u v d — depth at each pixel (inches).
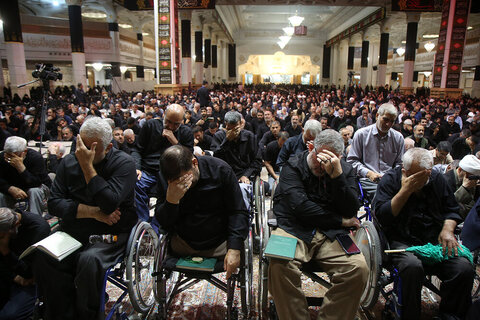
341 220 91.4
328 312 83.6
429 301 108.6
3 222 87.3
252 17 1300.4
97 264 85.0
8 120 341.1
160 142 146.9
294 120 245.0
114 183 90.2
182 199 89.0
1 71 663.8
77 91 555.2
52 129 314.7
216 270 87.7
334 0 789.2
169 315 100.4
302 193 93.1
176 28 540.1
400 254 90.8
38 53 850.8
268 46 1483.8
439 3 647.1
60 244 85.7
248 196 128.9
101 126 88.4
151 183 144.9
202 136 201.6
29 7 918.4
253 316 100.0
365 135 134.7
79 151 84.7
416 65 1339.8
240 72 1739.7
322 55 1483.8
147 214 140.9
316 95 894.4
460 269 85.9
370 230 93.8
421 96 753.6
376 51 1558.8
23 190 135.6
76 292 86.2
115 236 93.4
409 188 89.2
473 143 209.0
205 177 88.8
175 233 95.0
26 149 131.7
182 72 775.1
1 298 90.2
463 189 120.3
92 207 88.6
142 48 1133.1
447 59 616.4
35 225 97.8
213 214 91.4
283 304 84.7
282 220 96.6
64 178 93.4
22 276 93.4
